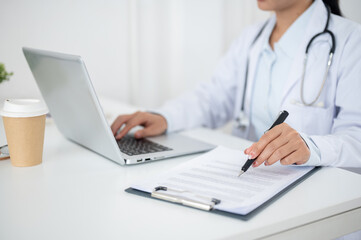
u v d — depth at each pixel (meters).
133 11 1.83
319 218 0.56
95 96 0.68
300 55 1.11
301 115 1.07
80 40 1.61
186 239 0.46
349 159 0.78
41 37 1.43
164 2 1.94
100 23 1.67
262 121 1.25
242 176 0.67
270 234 0.51
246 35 1.37
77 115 0.79
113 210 0.55
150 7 1.90
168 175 0.67
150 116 1.02
